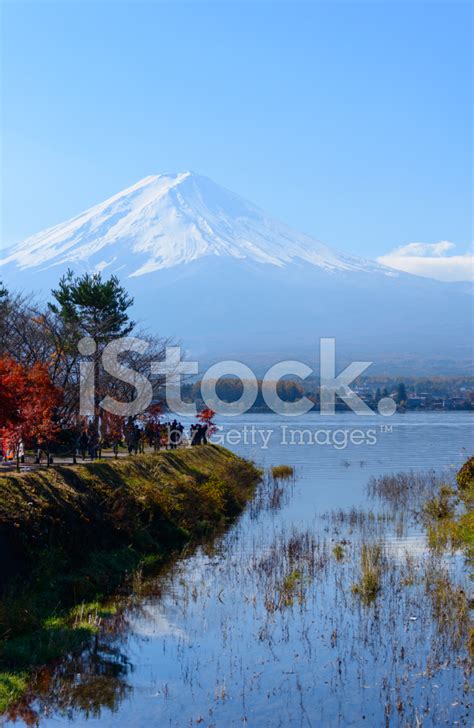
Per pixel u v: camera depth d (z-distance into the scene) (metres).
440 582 24.81
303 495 48.47
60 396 32.59
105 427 41.66
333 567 27.78
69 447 40.69
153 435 48.78
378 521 37.75
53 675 18.02
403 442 99.50
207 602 23.50
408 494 47.44
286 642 20.30
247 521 38.25
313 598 23.91
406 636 20.66
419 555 29.47
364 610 22.72
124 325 52.84
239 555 29.78
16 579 21.58
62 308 49.59
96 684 17.61
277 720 16.03
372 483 53.66
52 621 20.73
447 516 37.88
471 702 16.88
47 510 24.95
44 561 22.81
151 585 25.12
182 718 16.09
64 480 28.44
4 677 17.47
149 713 16.22
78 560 24.86
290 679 18.02
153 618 21.98
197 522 34.97
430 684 17.77
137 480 34.81
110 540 27.73
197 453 53.12
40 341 41.75
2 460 34.72
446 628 21.02
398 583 25.34
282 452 84.31
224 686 17.69
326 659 19.17
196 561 28.67
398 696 17.16
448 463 70.06
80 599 22.81
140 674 18.19
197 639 20.48
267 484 54.69
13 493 24.69
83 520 26.61
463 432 121.12
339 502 45.09
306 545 31.11
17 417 26.45
